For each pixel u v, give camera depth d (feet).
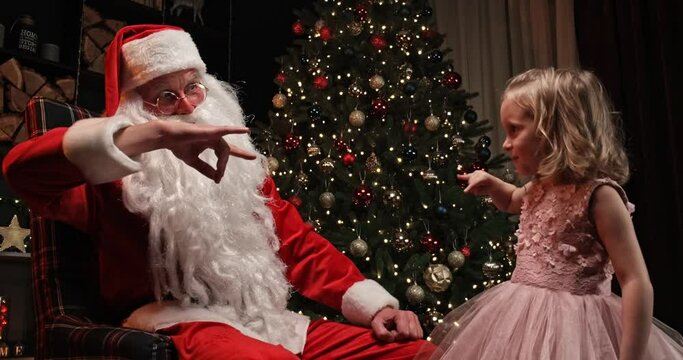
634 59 10.44
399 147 9.00
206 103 5.38
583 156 3.98
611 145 4.21
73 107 5.13
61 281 4.42
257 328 4.46
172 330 3.96
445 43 13.01
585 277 3.95
